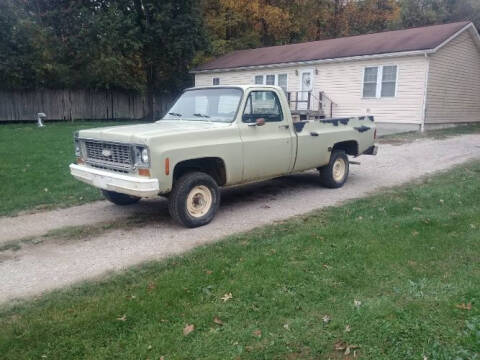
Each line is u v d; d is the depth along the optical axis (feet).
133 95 95.61
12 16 72.13
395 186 26.35
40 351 9.73
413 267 13.83
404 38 64.34
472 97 71.92
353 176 29.99
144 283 13.08
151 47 88.07
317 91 71.41
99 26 79.00
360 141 27.20
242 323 10.78
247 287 12.53
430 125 61.26
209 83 89.20
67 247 16.66
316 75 71.00
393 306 11.34
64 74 80.33
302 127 23.07
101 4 85.81
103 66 81.76
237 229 18.56
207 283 12.89
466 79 68.54
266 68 77.82
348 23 122.62
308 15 118.32
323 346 9.85
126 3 84.23
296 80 74.13
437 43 57.11
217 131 18.89
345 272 13.44
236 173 19.81
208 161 19.52
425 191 24.13
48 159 34.42
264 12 109.50
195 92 22.66
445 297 11.80
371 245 15.58
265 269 13.73
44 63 77.00
